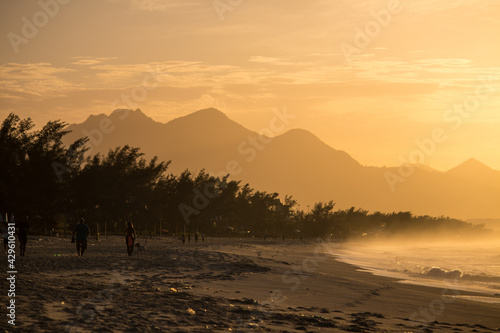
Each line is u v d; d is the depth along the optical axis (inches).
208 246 2770.7
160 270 988.6
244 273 1094.4
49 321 406.6
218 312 520.4
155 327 415.8
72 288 593.3
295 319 524.7
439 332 536.7
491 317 711.7
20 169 3243.1
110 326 406.3
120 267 964.0
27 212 3169.3
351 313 633.6
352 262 2281.0
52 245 1838.1
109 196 4281.5
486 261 2930.6
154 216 5157.5
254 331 445.4
